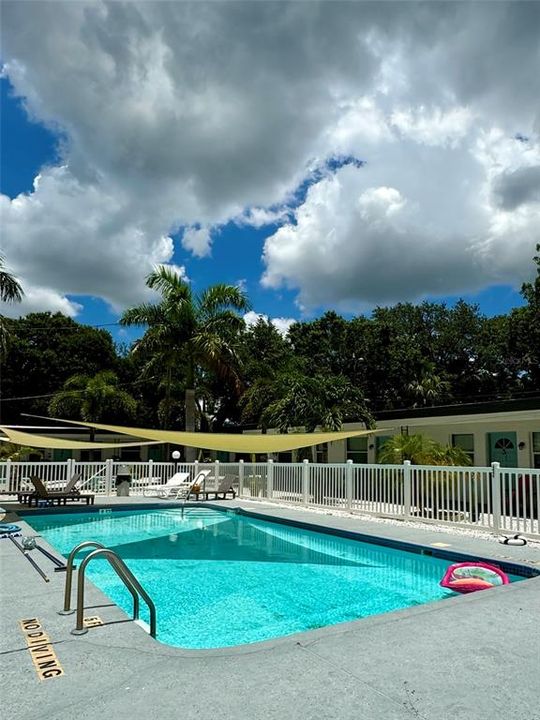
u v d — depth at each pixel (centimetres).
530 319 3197
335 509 1425
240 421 3694
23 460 2594
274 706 309
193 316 2280
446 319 4372
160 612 661
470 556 824
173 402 3130
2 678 350
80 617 449
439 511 1165
